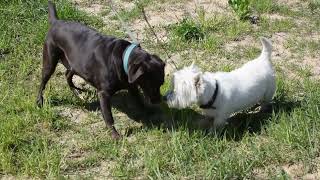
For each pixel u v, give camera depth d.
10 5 4.36
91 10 4.46
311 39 4.14
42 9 4.32
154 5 4.56
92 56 3.04
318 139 3.02
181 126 3.07
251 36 4.18
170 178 2.76
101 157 2.93
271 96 3.23
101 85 3.03
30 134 3.10
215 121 3.06
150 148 2.97
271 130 3.07
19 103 3.32
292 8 4.64
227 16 4.43
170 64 3.78
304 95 3.42
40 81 3.59
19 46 3.92
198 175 2.79
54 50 3.24
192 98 2.88
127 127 3.18
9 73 3.66
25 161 2.85
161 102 3.11
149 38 4.09
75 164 2.88
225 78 3.00
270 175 2.79
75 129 3.16
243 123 3.19
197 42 4.05
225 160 2.84
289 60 3.87
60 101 3.40
